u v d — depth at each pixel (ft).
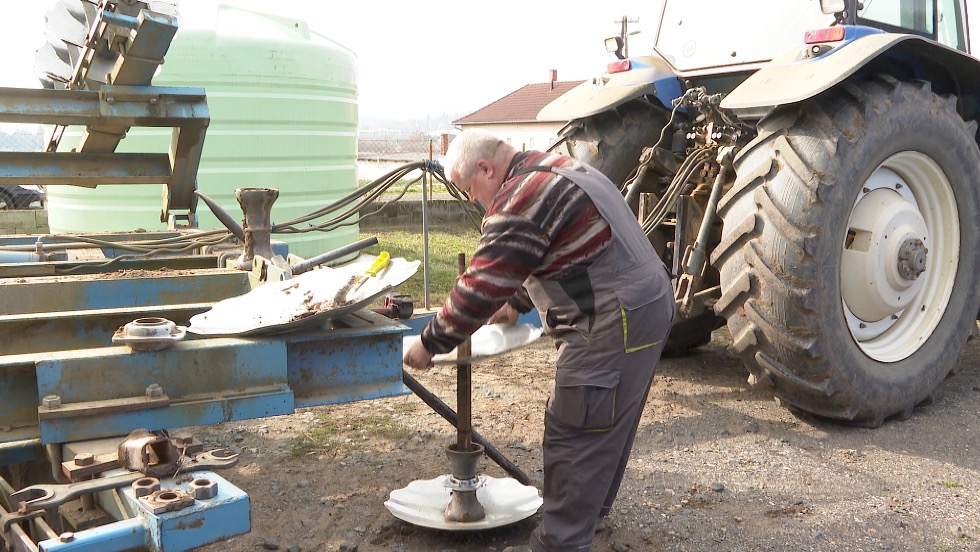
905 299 13.39
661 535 9.36
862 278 12.93
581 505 7.89
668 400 14.20
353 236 27.58
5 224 30.30
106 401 6.51
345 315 8.35
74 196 23.68
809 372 12.12
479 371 16.11
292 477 10.94
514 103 127.44
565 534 7.93
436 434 12.51
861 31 12.84
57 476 6.50
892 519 9.69
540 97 126.62
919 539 9.22
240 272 10.48
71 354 6.56
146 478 5.94
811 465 11.34
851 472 11.09
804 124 12.26
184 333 6.96
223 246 12.71
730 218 12.47
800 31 14.29
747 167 12.46
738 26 15.12
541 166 7.48
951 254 14.08
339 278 8.32
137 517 5.74
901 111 12.59
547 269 7.56
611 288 7.51
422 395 9.25
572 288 7.58
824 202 11.64
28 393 6.59
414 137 96.84
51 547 5.32
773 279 11.89
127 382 6.63
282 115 23.76
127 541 5.57
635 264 7.59
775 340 12.10
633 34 16.92
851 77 12.81
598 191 7.50
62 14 13.01
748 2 15.02
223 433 12.53
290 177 24.30
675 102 13.71
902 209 13.12
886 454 11.77
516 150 7.87
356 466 11.30
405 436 12.43
